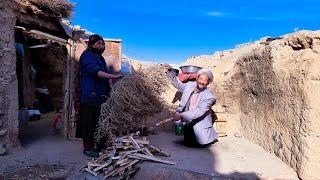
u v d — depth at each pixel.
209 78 5.24
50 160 5.65
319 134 3.73
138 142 4.54
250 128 5.81
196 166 4.12
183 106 5.37
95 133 5.29
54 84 14.07
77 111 6.84
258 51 5.59
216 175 3.84
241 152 4.90
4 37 6.13
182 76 6.46
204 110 5.08
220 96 6.85
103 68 5.43
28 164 5.45
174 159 4.41
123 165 4.20
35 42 11.47
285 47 4.76
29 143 6.93
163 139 5.80
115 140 4.62
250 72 5.87
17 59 10.62
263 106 5.27
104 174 4.26
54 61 14.06
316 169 3.72
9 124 6.20
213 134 5.33
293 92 4.21
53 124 9.05
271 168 4.12
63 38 7.91
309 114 3.79
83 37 7.98
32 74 12.11
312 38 3.98
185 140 5.27
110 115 4.87
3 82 6.09
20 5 6.83
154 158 4.25
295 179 3.89
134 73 5.21
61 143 6.98
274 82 4.84
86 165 4.59
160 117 6.82
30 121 10.35
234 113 6.49
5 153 5.97
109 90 5.52
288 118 4.34
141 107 5.08
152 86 5.24
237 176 3.84
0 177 4.82
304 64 4.00
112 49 7.85
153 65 5.57
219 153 4.81
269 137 4.98
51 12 7.61
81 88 5.39
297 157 3.98
